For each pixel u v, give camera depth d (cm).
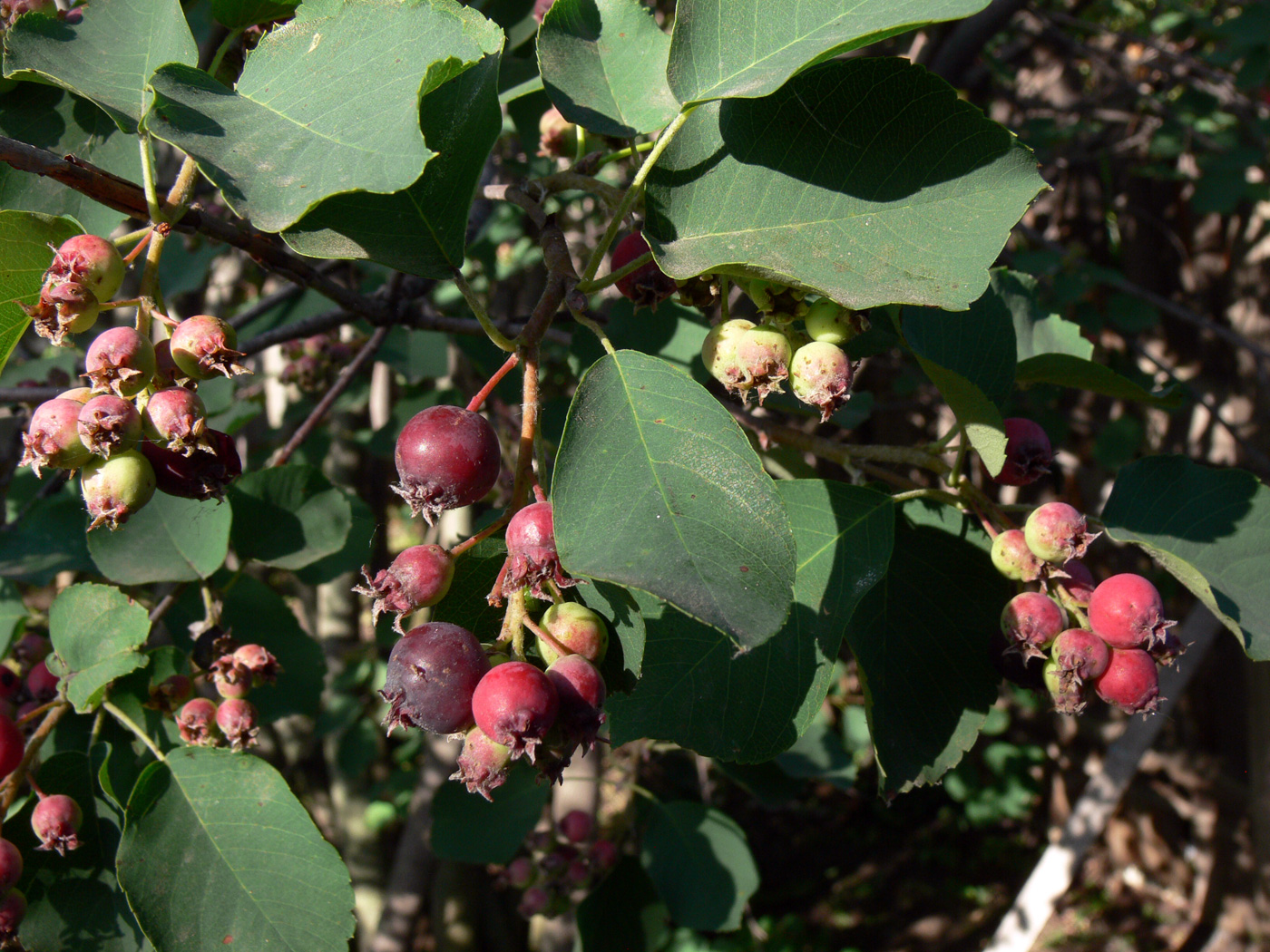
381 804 84
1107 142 72
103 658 27
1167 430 72
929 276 20
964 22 46
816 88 21
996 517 25
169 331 21
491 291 68
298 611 81
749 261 21
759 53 20
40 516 34
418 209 21
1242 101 63
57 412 21
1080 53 64
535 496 19
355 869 81
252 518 32
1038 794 100
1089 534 24
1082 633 24
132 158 25
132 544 30
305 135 19
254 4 24
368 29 20
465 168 21
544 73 23
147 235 22
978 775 98
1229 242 69
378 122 18
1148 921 91
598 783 55
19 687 31
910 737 25
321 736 68
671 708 23
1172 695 51
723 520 18
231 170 18
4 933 25
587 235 60
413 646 19
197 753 26
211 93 19
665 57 24
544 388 56
